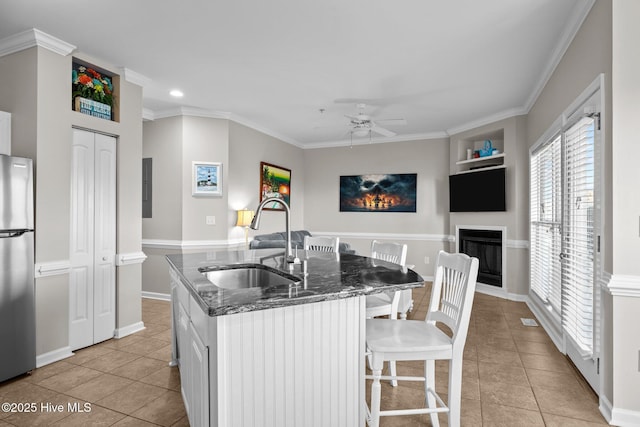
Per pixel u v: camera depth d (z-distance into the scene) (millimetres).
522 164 4859
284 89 4176
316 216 7273
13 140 2906
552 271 3502
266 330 1440
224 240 5102
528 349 3213
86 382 2555
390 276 1819
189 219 4891
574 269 2809
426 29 2846
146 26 2799
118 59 3375
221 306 1253
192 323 1743
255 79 3869
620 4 2035
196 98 4492
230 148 5234
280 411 1467
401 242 6625
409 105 4770
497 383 2568
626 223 2025
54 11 2576
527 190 4824
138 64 3488
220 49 3189
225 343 1361
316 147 7254
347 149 7035
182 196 4848
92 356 3023
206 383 1441
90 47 3139
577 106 2688
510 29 2846
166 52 3244
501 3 2496
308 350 1523
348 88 4148
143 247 5094
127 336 3520
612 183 2061
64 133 2994
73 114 3072
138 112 3730
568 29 2781
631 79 2018
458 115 5234
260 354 1429
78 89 3223
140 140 3750
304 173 7359
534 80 3891
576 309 2725
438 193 6359
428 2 2488
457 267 1819
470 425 2053
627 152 2025
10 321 2547
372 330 1879
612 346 2070
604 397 2180
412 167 6547
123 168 3553
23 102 2861
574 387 2512
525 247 4852
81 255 3176
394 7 2543
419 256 6504
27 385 2510
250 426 1408
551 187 3648
